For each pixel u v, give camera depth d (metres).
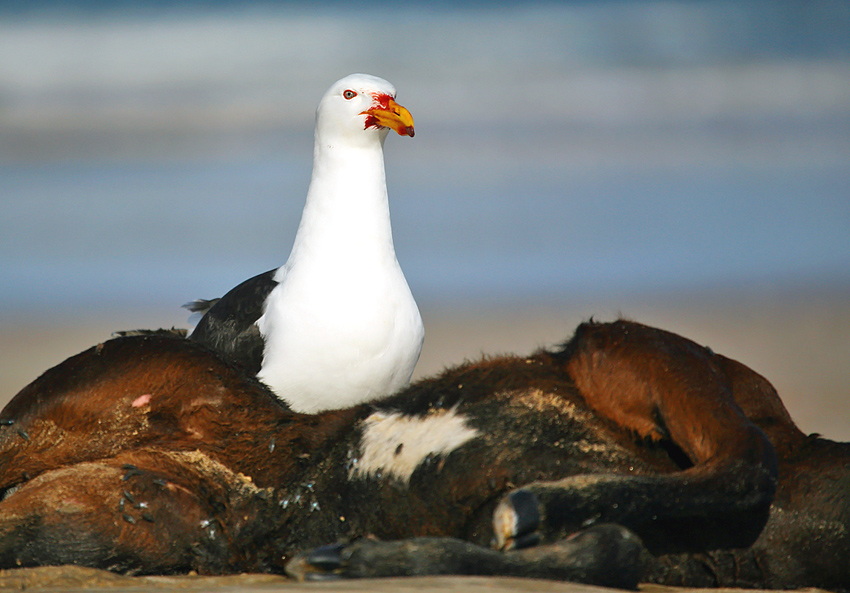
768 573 5.14
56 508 5.38
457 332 16.11
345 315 8.24
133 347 6.13
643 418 5.22
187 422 5.96
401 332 8.46
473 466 5.20
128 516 5.39
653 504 4.73
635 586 4.61
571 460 5.18
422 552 4.64
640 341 5.27
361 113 8.62
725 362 5.57
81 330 16.38
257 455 5.73
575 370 5.42
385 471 5.39
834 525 5.10
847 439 10.73
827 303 17.83
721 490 4.72
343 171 8.71
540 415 5.30
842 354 14.77
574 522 4.72
